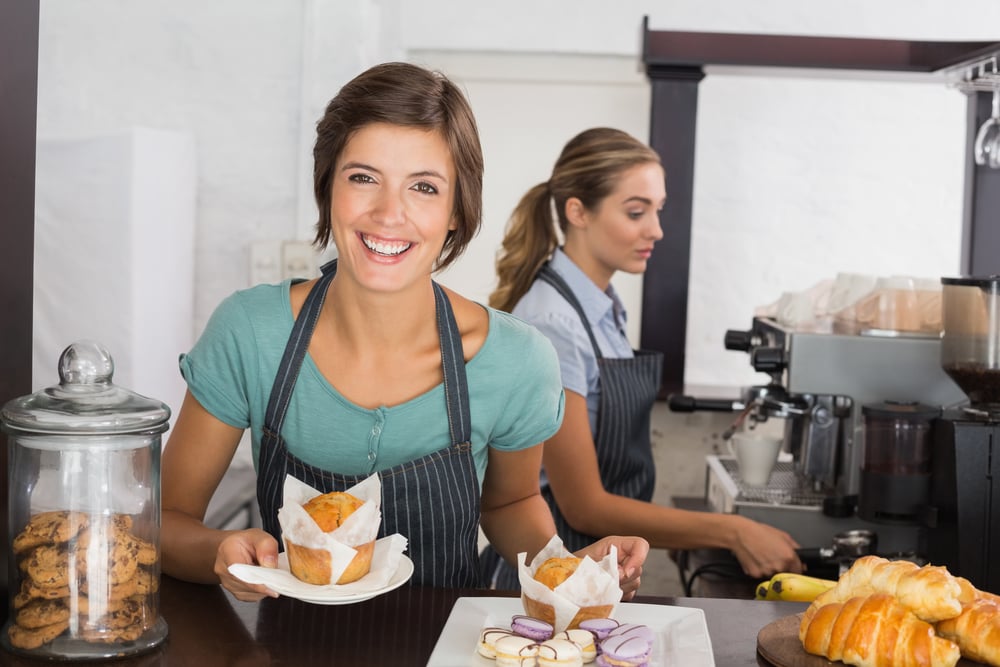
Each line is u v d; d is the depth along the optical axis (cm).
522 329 147
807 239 363
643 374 226
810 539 221
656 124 310
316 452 140
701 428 314
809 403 225
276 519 143
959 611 109
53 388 111
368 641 116
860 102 359
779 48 301
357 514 112
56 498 108
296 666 109
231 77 289
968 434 185
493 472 156
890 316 223
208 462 145
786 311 241
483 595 130
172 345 271
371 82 124
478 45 348
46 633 108
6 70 117
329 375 139
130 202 249
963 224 301
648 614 122
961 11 345
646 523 206
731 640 119
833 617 111
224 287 293
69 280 252
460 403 139
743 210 362
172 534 133
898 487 199
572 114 352
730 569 211
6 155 117
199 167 291
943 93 358
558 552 124
